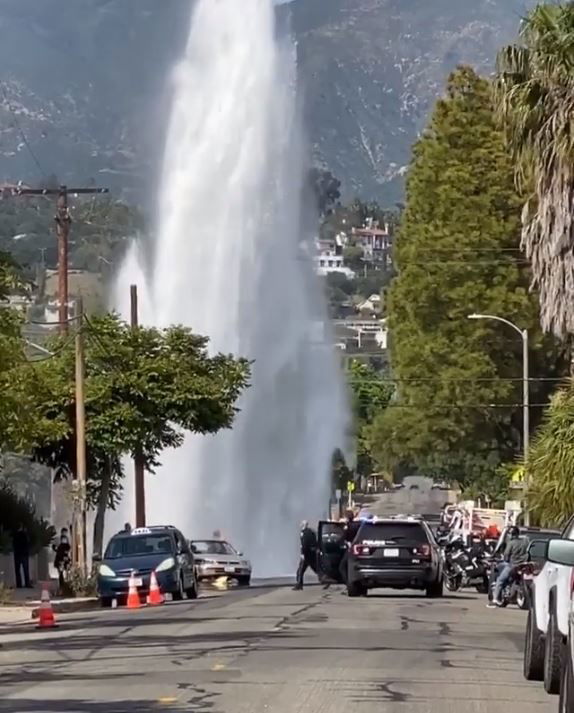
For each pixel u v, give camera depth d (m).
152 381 67.88
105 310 89.38
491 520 91.00
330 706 21.67
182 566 55.03
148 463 72.12
